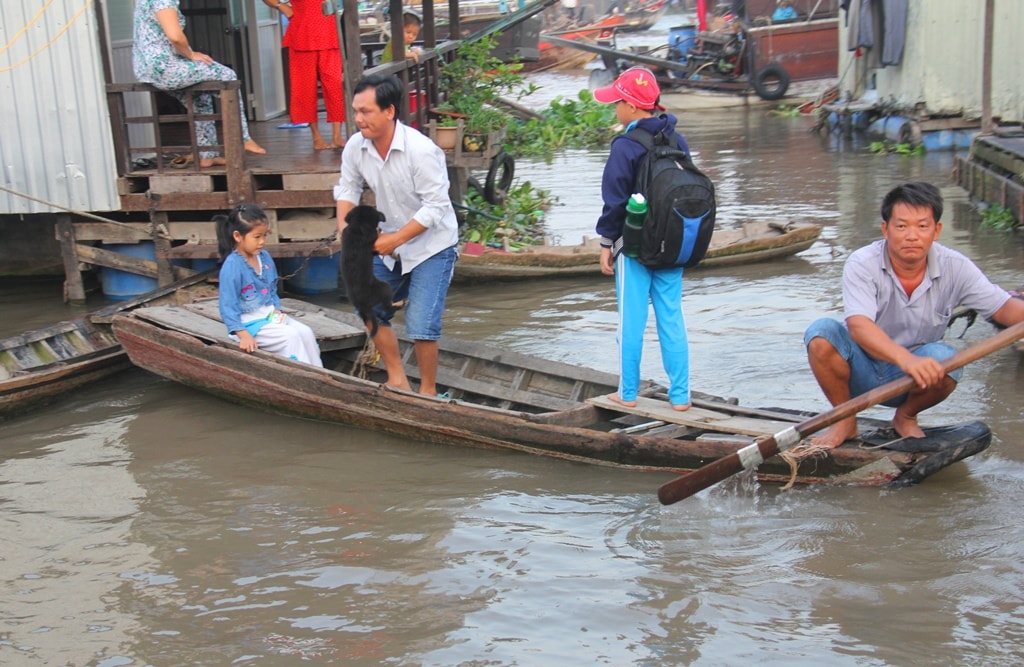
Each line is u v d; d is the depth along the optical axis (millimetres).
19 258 9938
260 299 6688
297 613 4324
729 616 4184
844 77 22906
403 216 6059
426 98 11820
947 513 4961
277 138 10547
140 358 6961
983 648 3906
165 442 6219
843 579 4422
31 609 4422
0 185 8852
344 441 6172
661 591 4391
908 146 17375
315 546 4887
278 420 6543
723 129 22125
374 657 4008
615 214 5391
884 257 5047
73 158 8805
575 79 32750
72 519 5246
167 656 4059
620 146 5332
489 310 8906
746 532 4875
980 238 10773
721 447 5344
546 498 5336
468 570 4617
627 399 5824
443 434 5980
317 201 8586
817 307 8594
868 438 5418
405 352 7027
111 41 9977
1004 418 6047
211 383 6703
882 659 3863
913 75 17812
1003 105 16641
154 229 8828
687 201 5195
